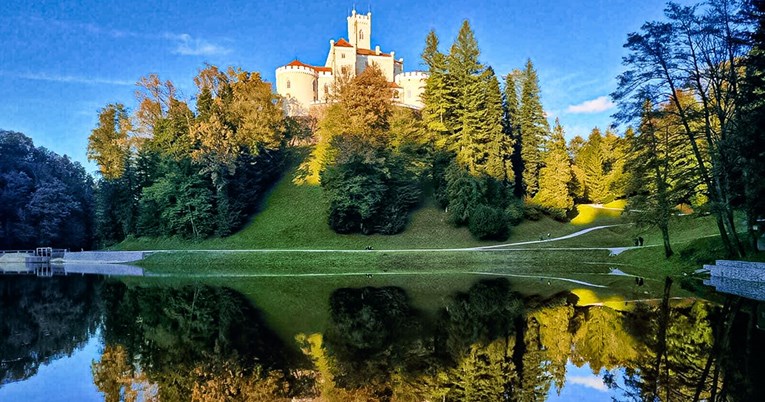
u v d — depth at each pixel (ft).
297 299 68.33
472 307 57.72
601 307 54.80
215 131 168.04
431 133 175.94
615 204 216.74
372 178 155.63
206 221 167.32
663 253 107.24
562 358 34.58
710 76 83.10
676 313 50.19
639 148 99.60
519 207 169.37
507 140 179.63
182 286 90.38
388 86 177.37
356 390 28.78
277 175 200.85
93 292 84.12
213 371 33.19
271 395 28.25
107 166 201.67
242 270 127.44
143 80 193.16
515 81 202.80
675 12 82.28
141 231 183.01
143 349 40.14
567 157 203.92
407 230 159.33
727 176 82.79
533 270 110.22
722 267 81.51
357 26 311.88
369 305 61.16
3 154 233.35
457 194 157.07
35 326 51.67
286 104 255.70
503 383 29.50
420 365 33.88
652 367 31.78
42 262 192.34
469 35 176.86
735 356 33.65
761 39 74.43
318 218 167.53
